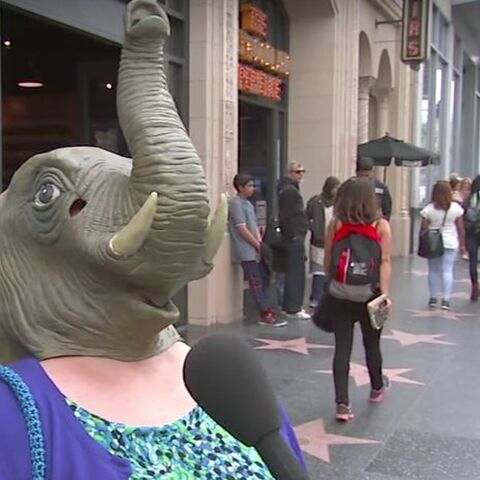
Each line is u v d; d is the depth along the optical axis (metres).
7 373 1.17
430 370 6.68
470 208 10.82
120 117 1.23
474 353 7.37
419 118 18.05
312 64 11.91
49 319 1.28
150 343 1.34
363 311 5.30
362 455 4.59
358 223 5.23
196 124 8.12
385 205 10.59
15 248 1.33
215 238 1.30
